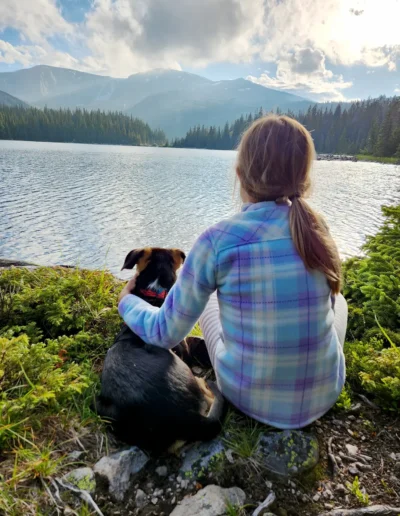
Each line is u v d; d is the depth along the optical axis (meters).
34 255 13.70
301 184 1.70
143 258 2.62
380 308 3.47
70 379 2.45
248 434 2.06
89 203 23.66
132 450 2.00
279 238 1.64
